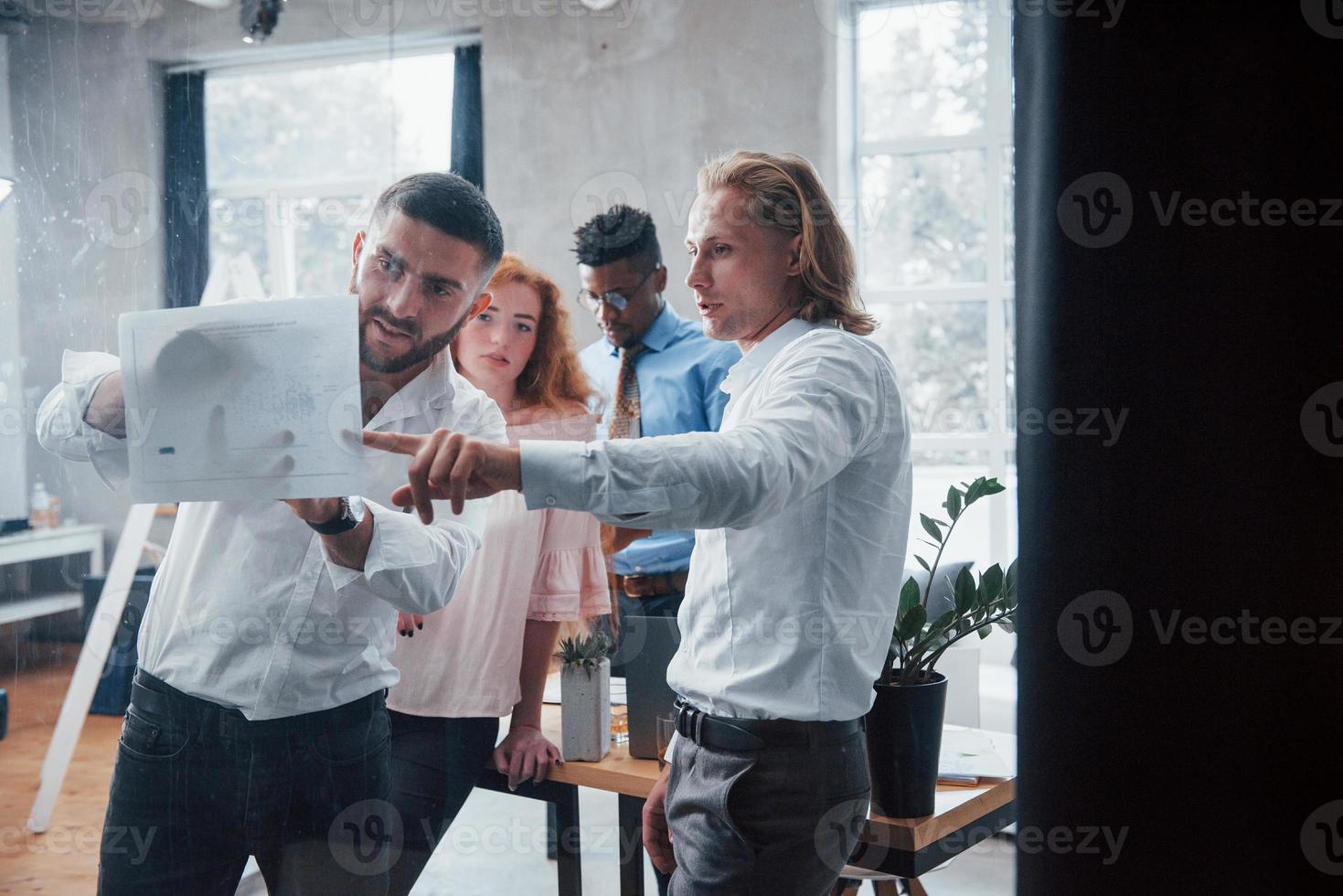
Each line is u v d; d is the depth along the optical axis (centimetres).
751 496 96
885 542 117
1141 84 109
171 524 155
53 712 157
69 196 159
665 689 142
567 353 147
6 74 160
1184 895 109
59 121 160
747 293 134
